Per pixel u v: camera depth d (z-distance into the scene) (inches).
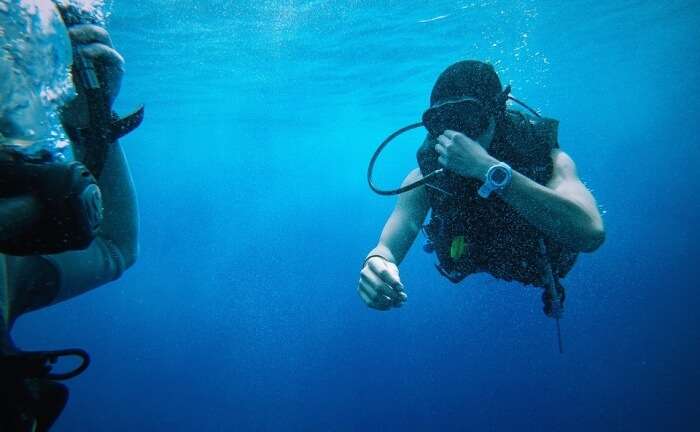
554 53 746.2
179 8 414.3
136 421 823.1
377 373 902.4
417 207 132.3
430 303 1285.7
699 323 855.1
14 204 28.9
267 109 871.7
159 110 845.2
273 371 981.2
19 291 52.1
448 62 693.3
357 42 546.0
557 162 115.2
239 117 938.1
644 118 2224.4
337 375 924.0
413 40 566.3
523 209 95.9
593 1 530.0
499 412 711.7
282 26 473.1
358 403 800.9
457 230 127.1
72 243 34.3
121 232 68.8
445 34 561.0
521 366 845.2
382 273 101.9
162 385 955.3
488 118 112.4
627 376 737.6
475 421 701.3
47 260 55.9
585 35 676.1
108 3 399.2
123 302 1711.4
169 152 1444.4
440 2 458.0
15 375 26.1
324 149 1562.5
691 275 1122.7
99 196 37.5
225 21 451.2
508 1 482.9
